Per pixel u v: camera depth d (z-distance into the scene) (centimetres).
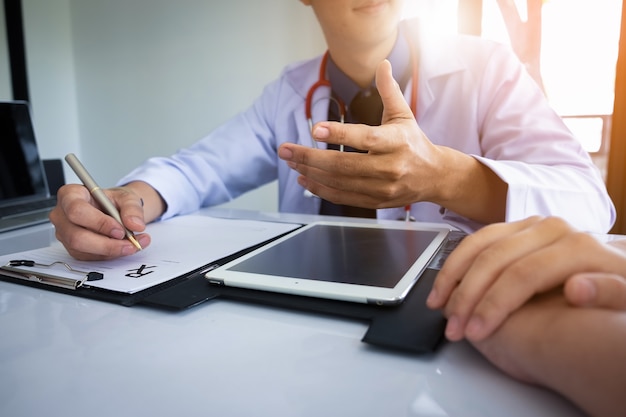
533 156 71
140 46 213
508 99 83
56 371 25
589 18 140
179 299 33
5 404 22
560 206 57
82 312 33
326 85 96
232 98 197
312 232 51
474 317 24
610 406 19
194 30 199
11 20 202
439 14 151
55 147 226
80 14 224
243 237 52
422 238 47
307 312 32
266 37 186
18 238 58
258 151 99
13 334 29
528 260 24
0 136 83
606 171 143
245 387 23
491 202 57
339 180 49
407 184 50
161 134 217
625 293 21
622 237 52
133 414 21
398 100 49
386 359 25
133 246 42
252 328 30
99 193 46
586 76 142
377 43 86
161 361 25
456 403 21
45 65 218
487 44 92
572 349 20
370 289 32
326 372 24
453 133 89
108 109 228
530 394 22
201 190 83
